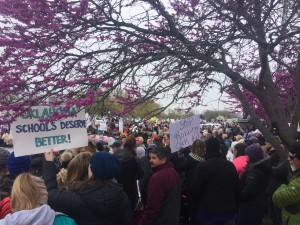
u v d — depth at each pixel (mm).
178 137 6375
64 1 3234
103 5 3541
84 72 3561
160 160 4402
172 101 3576
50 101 3408
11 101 3301
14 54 3281
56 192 3121
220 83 3633
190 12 3812
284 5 4020
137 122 3650
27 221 2324
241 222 5137
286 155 4191
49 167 3453
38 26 3322
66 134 3891
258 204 5031
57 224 2490
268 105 4098
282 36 3633
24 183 2523
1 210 2988
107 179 3125
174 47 3674
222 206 4668
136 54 3676
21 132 3611
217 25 3752
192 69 3502
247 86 4035
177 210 4434
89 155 3482
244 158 6152
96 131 11477
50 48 3416
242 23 3721
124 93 3725
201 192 4750
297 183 3609
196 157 5695
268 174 5109
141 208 5793
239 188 4883
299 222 3631
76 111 3482
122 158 5242
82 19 3451
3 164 3691
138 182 6008
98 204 2973
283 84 5555
